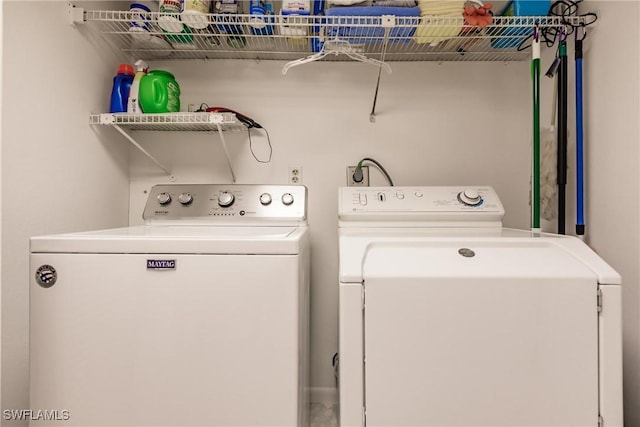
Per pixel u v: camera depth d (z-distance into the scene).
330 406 1.73
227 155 1.67
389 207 1.35
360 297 0.91
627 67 1.17
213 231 1.21
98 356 0.90
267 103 1.81
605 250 1.27
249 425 0.90
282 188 1.49
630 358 1.16
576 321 0.89
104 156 1.57
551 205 1.51
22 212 1.10
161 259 0.91
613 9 1.23
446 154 1.81
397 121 1.81
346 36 1.48
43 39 1.19
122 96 1.53
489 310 0.90
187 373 0.90
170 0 1.41
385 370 0.90
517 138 1.80
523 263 0.94
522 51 1.70
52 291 0.91
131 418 0.90
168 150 1.82
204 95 1.81
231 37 1.60
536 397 0.89
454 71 1.81
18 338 1.08
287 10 1.42
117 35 1.62
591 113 1.34
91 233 1.09
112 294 0.90
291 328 0.91
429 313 0.90
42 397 0.91
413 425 0.90
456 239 1.02
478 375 0.90
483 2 1.62
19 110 1.09
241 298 0.91
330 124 1.81
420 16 1.37
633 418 1.15
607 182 1.26
